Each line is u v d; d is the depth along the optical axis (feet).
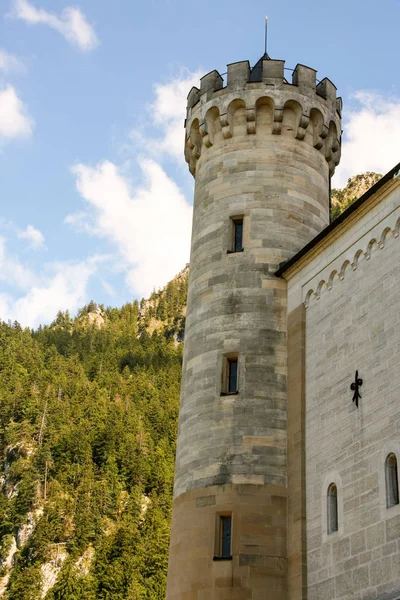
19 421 618.85
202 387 91.20
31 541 476.54
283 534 80.18
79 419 610.24
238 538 80.38
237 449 85.35
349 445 73.00
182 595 81.00
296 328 88.84
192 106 112.37
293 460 82.17
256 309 93.25
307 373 84.58
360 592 66.03
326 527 73.31
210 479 84.84
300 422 82.58
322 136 107.14
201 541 82.02
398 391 67.77
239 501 82.28
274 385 88.38
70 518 489.26
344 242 82.58
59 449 565.53
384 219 76.02
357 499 69.56
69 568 403.13
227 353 91.71
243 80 106.93
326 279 84.84
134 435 576.61
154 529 435.53
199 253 101.60
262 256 96.63
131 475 530.68
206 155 108.17
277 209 100.01
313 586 73.36
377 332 73.36
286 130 105.50
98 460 555.69
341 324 80.12
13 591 439.22
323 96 108.88
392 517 64.03
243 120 106.22
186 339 98.53
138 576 396.57
